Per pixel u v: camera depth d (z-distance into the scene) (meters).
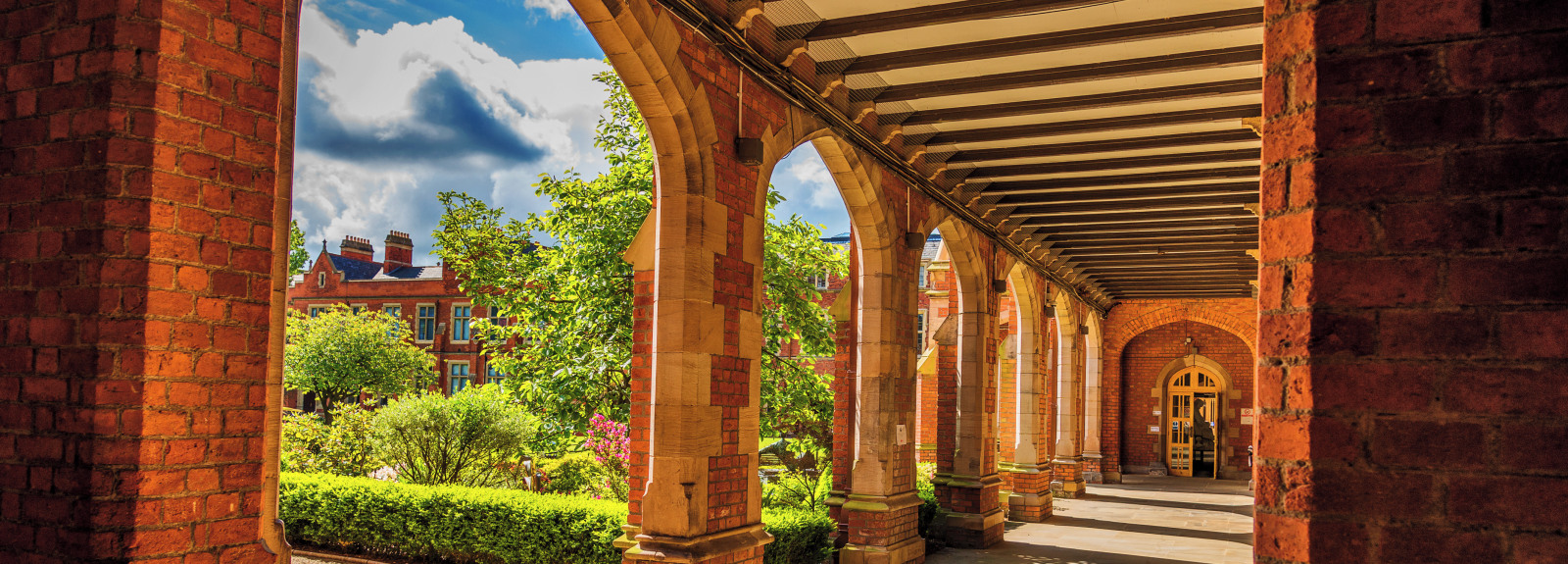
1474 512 1.52
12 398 2.79
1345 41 1.65
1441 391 1.55
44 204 2.76
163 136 2.74
